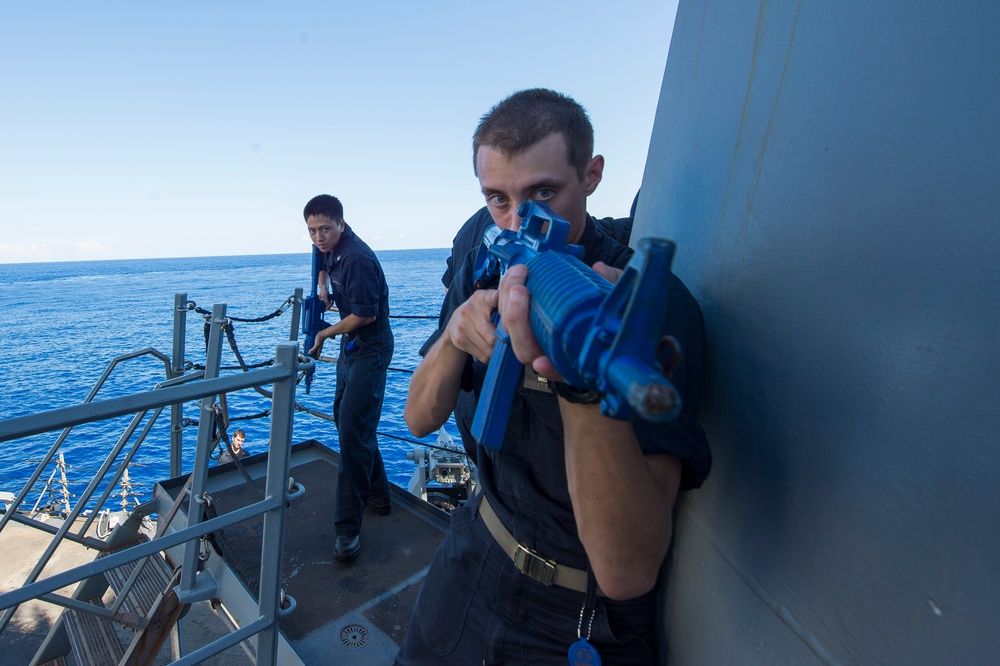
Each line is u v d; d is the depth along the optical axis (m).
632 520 0.86
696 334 0.99
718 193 1.08
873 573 0.65
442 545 1.59
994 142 0.55
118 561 1.70
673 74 1.37
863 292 0.70
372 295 3.48
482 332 1.05
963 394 0.55
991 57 0.56
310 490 4.59
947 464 0.57
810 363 0.78
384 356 3.67
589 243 1.28
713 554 1.02
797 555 0.79
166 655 5.73
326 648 3.00
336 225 3.51
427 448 7.93
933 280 0.60
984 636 0.52
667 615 1.22
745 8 1.04
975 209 0.56
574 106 1.17
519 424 1.20
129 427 3.20
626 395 0.53
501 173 1.14
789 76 0.88
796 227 0.83
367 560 3.70
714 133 1.11
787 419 0.83
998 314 0.53
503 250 1.14
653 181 1.42
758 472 0.89
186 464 17.03
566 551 1.19
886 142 0.68
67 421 1.41
